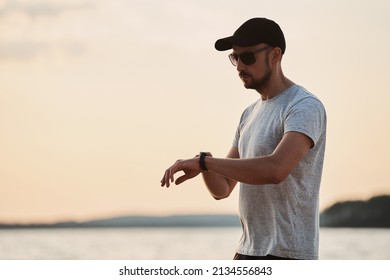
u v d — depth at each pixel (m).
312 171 4.48
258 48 4.54
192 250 30.11
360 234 31.78
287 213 4.45
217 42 4.68
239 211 4.69
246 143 4.71
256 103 4.88
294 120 4.38
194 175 4.48
